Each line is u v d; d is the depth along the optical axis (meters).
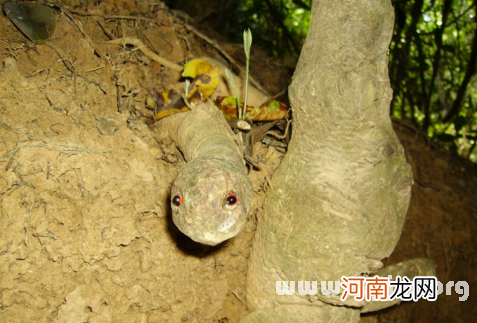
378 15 0.36
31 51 0.43
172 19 0.57
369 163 0.38
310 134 0.39
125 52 0.48
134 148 0.43
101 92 0.44
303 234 0.39
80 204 0.40
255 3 1.25
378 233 0.40
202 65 0.43
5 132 0.38
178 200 0.28
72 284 0.40
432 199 0.77
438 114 1.34
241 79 0.53
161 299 0.44
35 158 0.38
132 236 0.41
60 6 0.45
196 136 0.38
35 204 0.38
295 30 1.46
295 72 0.39
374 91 0.36
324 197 0.39
